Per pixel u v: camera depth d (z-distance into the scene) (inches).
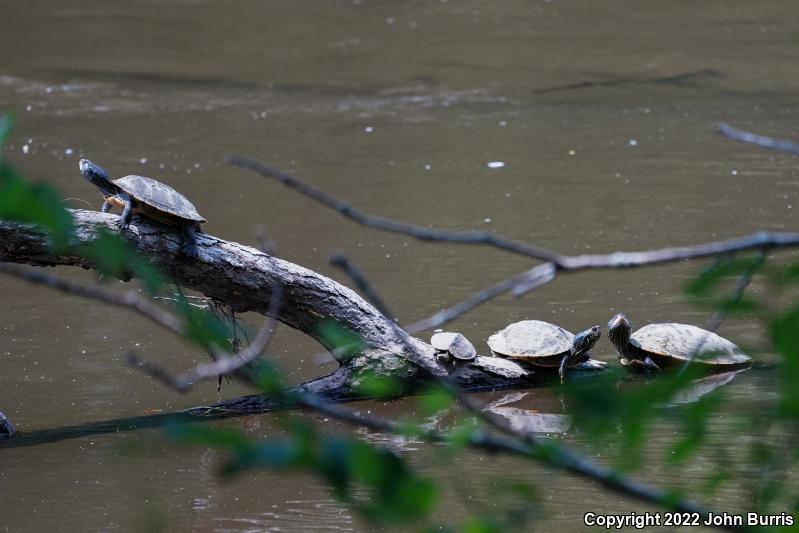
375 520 79.4
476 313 494.6
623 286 528.1
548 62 1069.1
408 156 799.1
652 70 1035.3
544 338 426.0
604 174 740.0
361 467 78.7
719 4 1279.5
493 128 872.9
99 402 399.2
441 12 1273.4
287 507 297.1
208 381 426.3
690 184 707.4
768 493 113.0
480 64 1064.8
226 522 285.1
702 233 599.2
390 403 403.5
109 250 87.8
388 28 1206.3
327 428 367.6
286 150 815.7
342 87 1000.9
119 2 1304.1
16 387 414.9
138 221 392.5
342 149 818.8
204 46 1135.6
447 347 417.1
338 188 719.7
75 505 301.6
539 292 524.7
